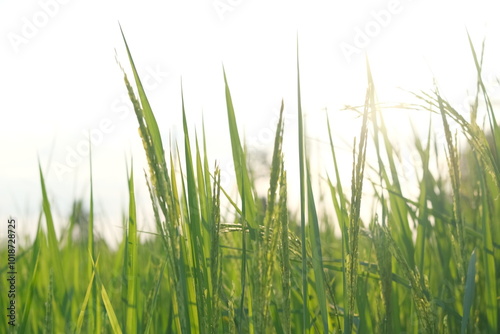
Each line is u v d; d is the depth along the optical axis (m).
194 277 1.35
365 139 1.32
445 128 1.49
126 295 1.62
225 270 1.99
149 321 1.51
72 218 2.39
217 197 1.30
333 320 1.62
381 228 1.46
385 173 1.80
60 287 1.89
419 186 1.96
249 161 1.79
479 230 1.86
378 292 1.48
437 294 1.84
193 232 1.37
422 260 1.71
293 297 1.73
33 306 1.91
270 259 1.23
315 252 1.41
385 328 1.47
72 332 1.71
